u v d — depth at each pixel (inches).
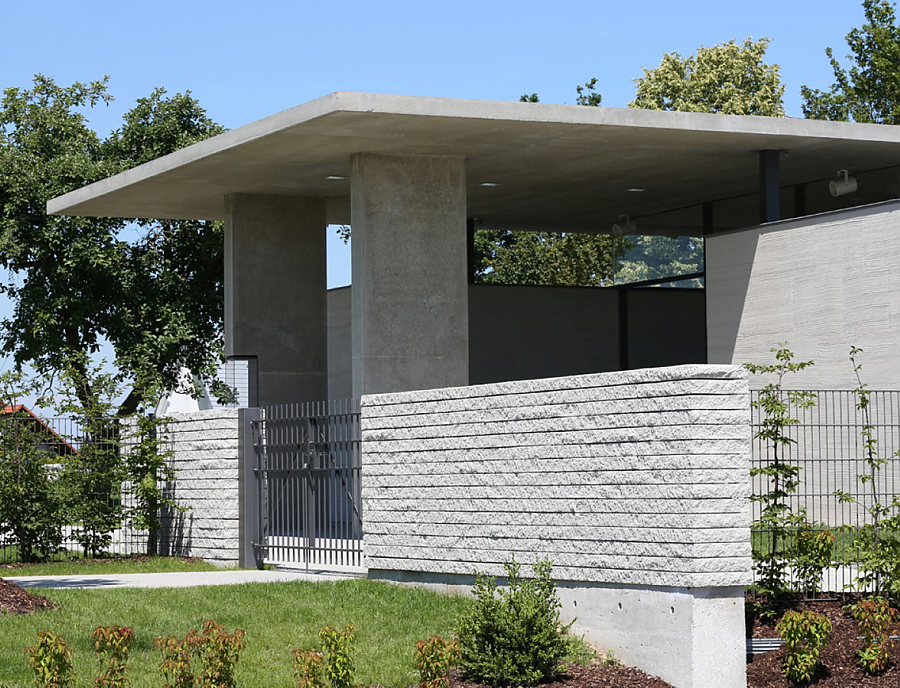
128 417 663.1
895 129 719.7
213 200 855.1
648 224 997.2
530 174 800.3
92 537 657.0
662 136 685.9
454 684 383.9
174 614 446.9
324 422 553.6
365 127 641.6
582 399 425.7
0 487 634.8
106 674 338.0
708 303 751.1
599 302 1020.5
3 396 651.5
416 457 497.0
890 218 649.0
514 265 1658.5
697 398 387.2
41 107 1206.3
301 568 572.7
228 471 608.1
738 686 385.4
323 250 848.9
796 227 699.4
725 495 386.0
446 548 481.7
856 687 381.7
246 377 809.5
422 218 713.6
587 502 422.3
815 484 480.1
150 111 1239.5
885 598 440.5
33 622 428.5
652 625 396.2
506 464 456.1
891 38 1492.4
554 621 409.4
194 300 1191.6
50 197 1132.5
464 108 620.1
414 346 706.8
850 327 667.4
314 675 345.4
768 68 1632.6
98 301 1174.3
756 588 444.5
